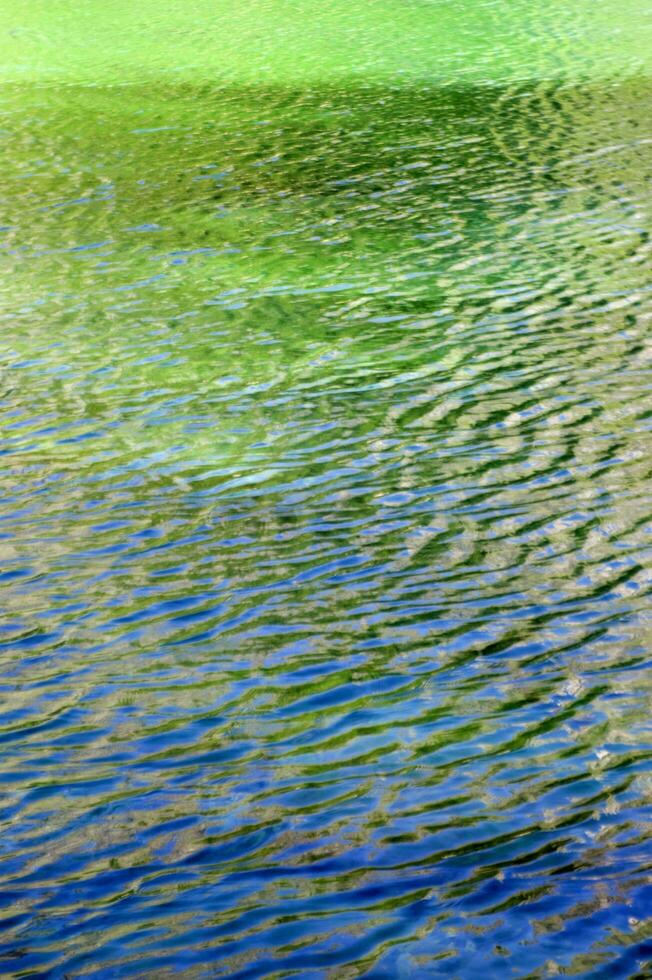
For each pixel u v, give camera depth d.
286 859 5.80
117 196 18.23
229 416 11.16
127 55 28.53
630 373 11.77
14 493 9.78
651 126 21.23
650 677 7.24
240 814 6.14
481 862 5.73
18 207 17.77
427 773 6.43
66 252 15.88
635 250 15.36
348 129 21.77
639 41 28.67
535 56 27.41
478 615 7.96
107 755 6.66
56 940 5.31
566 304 13.68
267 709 7.05
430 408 11.19
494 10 32.72
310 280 14.77
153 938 5.31
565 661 7.44
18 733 6.88
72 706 7.13
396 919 5.38
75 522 9.32
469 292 14.21
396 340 12.88
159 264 15.42
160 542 8.99
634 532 8.91
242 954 5.20
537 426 10.73
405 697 7.13
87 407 11.41
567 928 5.29
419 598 8.18
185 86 25.38
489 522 9.14
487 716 6.93
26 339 13.09
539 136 20.89
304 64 27.19
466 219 16.86
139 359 12.53
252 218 17.14
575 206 17.19
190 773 6.49
